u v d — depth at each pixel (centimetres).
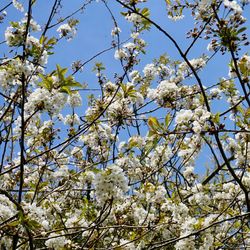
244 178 732
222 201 739
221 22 513
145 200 685
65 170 713
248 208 577
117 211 645
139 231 611
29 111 502
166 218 647
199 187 756
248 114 592
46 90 486
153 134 537
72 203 793
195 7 543
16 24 529
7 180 750
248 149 672
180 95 778
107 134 798
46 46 535
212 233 633
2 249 506
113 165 478
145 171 764
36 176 772
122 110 678
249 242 673
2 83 504
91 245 559
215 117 535
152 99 678
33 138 749
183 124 554
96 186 470
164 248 637
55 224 626
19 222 441
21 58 514
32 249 464
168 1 603
